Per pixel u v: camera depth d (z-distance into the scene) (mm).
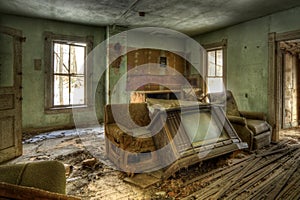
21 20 4648
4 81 3363
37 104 4914
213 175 2648
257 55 4715
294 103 6027
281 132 5191
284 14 4172
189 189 2305
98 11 4387
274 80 4367
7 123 3104
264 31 4551
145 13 4516
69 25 5254
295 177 2590
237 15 4527
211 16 4648
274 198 2117
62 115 5246
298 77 6113
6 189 986
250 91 4883
